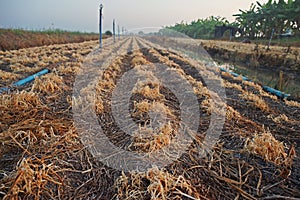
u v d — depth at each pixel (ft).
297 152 10.02
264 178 7.88
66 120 10.85
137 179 7.09
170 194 6.59
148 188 6.55
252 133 11.41
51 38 65.87
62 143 8.89
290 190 7.38
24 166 6.59
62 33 85.51
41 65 24.84
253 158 8.87
